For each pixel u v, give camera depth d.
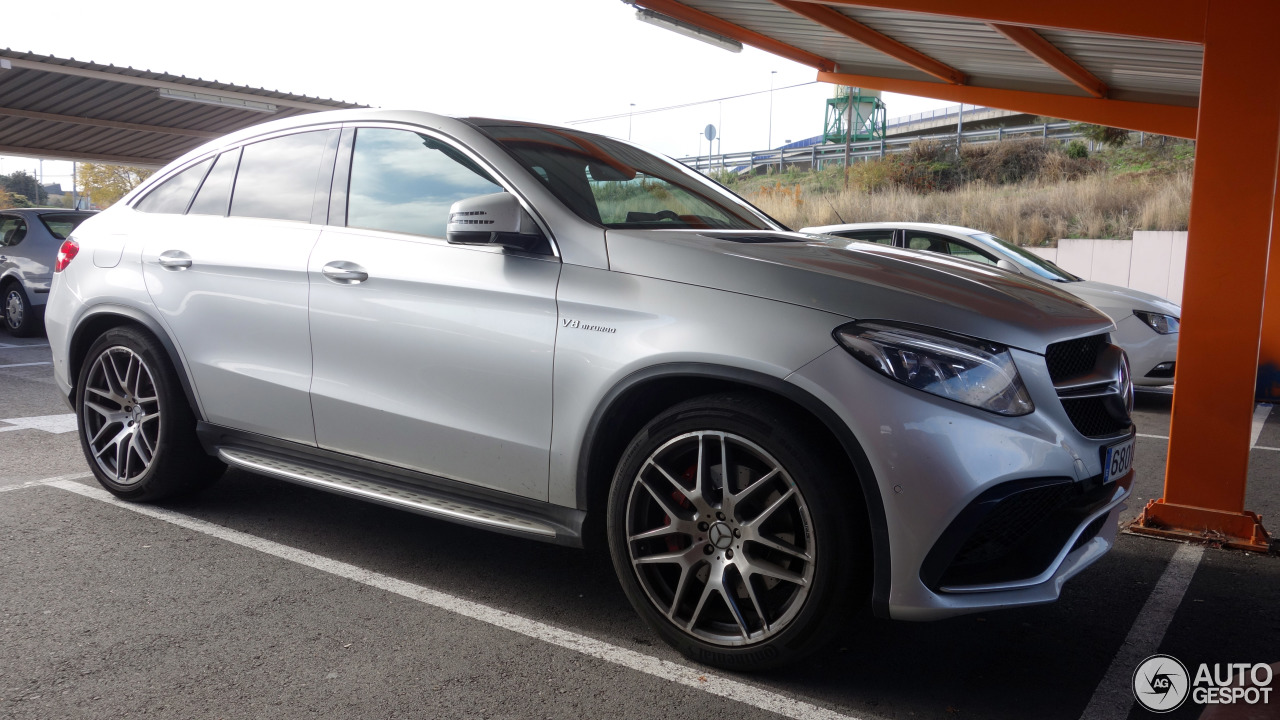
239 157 4.04
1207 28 3.87
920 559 2.43
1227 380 4.00
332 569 3.50
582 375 2.86
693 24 8.07
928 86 9.33
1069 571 2.66
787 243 3.16
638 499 2.82
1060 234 19.84
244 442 3.86
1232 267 3.95
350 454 3.52
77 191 38.97
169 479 4.09
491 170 3.27
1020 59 7.87
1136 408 7.82
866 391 2.44
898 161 26.41
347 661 2.74
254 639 2.87
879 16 6.95
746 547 2.65
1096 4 4.11
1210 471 4.10
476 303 3.10
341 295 3.43
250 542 3.78
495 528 3.08
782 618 2.60
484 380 3.08
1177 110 8.62
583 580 3.46
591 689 2.61
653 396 2.89
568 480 2.94
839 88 32.22
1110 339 3.09
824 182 27.50
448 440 3.19
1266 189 3.81
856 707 2.55
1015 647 2.97
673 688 2.63
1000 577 2.56
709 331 2.64
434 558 3.65
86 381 4.28
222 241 3.85
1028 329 2.64
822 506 2.50
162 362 4.00
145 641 2.84
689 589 2.81
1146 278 16.97
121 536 3.81
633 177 3.62
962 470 2.41
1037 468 2.50
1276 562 3.82
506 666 2.74
